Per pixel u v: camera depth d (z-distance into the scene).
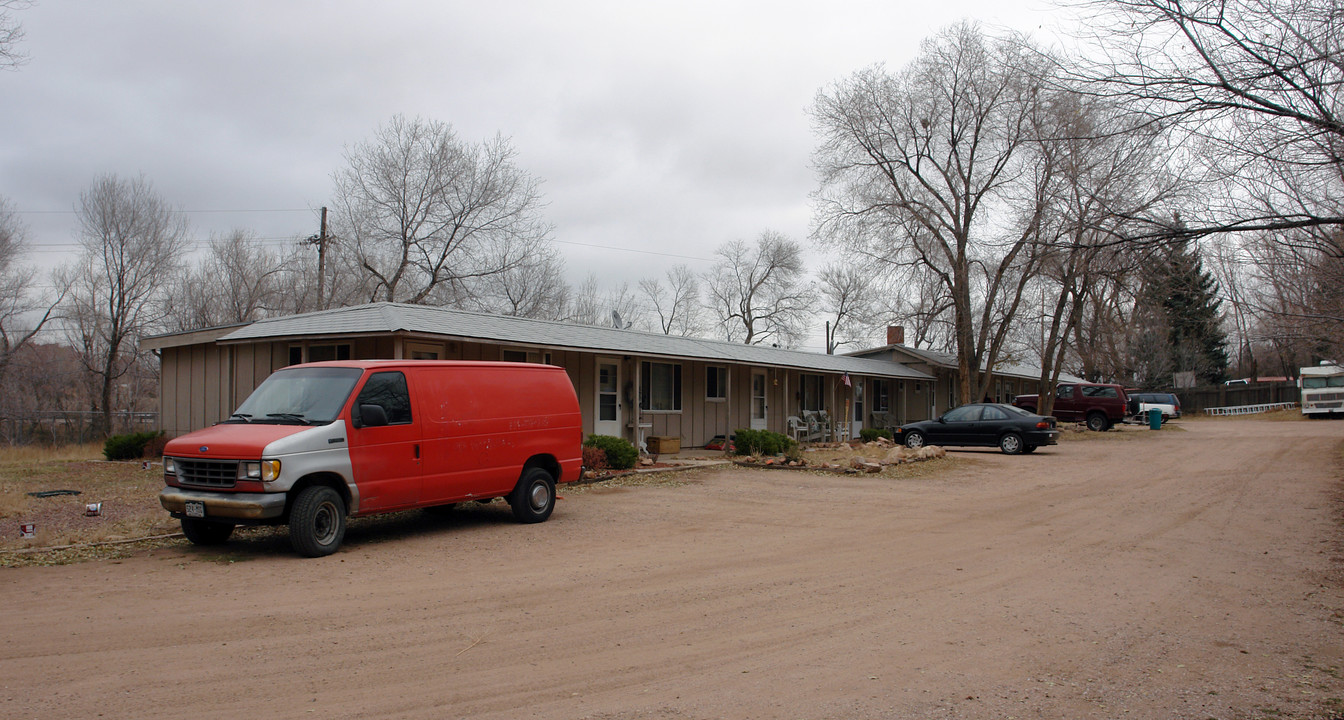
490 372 10.67
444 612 6.49
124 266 34.56
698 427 24.16
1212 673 5.25
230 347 18.14
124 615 6.31
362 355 16.05
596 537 9.95
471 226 36.16
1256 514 12.16
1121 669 5.31
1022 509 12.65
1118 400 36.19
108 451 19.33
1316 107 6.82
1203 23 6.95
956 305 33.97
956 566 8.41
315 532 8.56
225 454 8.41
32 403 35.06
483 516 11.59
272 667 5.17
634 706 4.59
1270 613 6.72
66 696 4.62
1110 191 9.49
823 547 9.40
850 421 32.84
